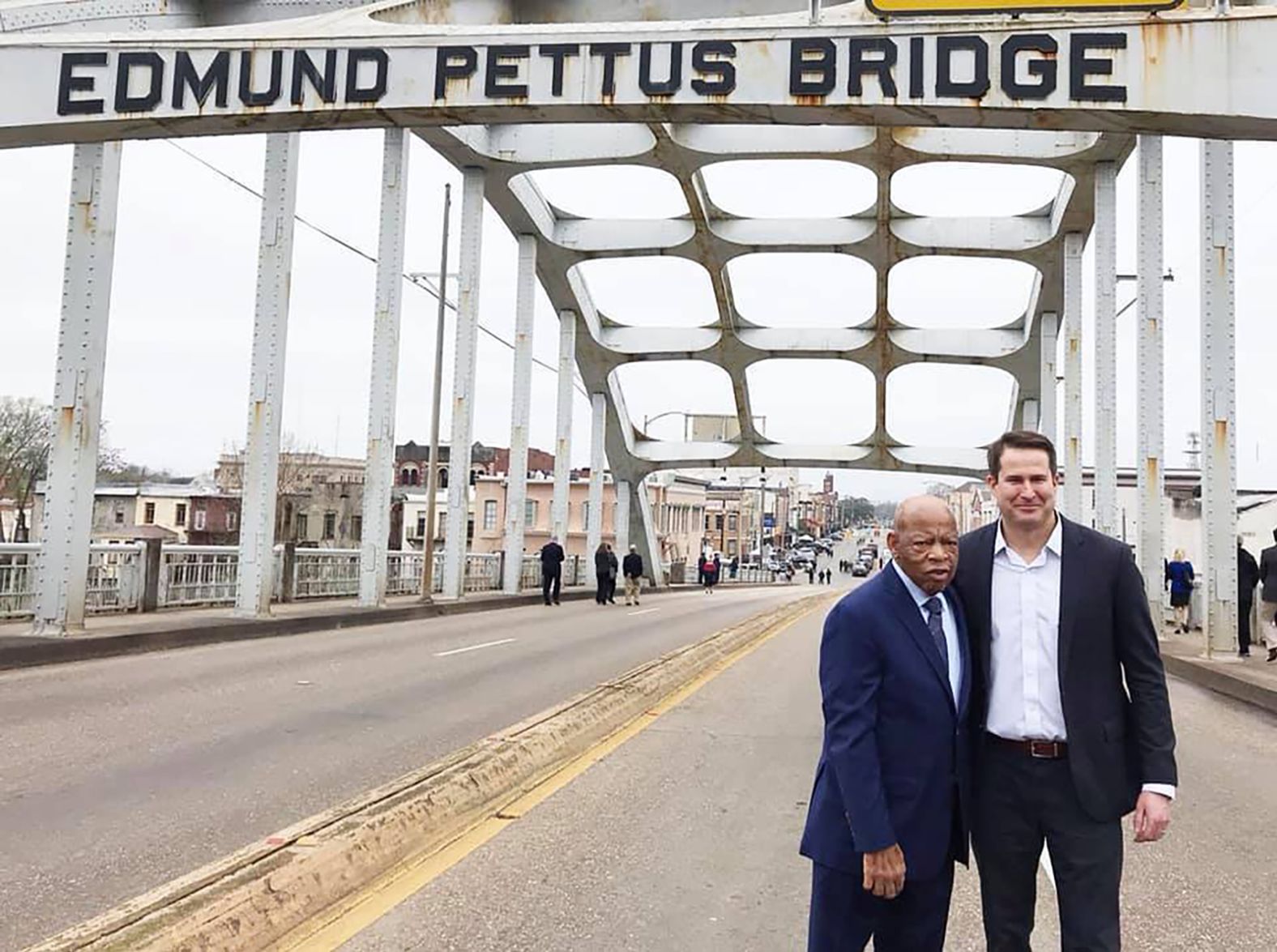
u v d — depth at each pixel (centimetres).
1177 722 1132
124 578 1764
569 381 3906
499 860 575
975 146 2584
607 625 2250
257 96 1305
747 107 1234
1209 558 1507
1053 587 357
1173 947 486
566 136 2842
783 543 13600
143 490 6806
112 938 397
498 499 7425
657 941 473
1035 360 4178
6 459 5656
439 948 449
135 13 1800
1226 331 1506
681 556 9225
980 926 512
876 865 326
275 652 1502
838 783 343
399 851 564
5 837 580
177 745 836
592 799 717
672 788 758
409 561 2797
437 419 2580
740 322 4247
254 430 1823
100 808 645
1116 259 2280
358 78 1291
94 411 1421
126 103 1319
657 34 1248
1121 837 350
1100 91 1157
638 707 1099
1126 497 4406
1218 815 736
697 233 3494
